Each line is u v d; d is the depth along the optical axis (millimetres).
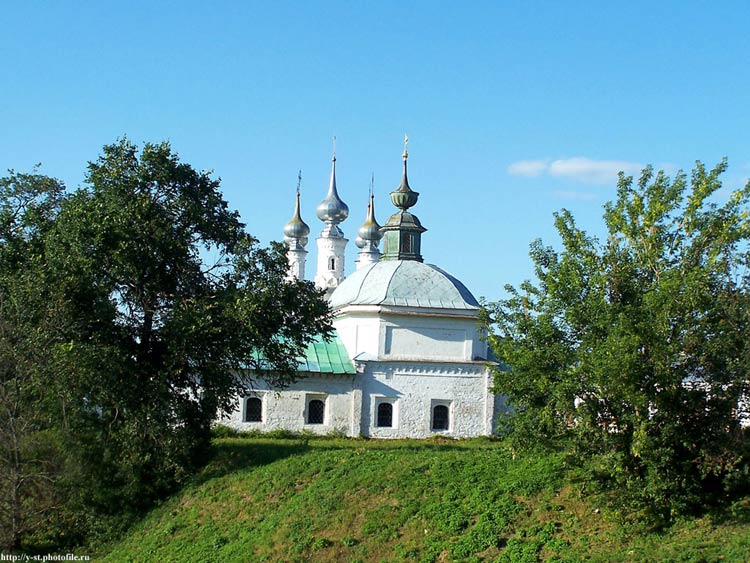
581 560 24016
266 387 54062
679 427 24953
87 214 36281
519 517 27156
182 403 37688
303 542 28859
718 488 25672
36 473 34469
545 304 27297
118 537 34812
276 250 38531
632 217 26672
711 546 23328
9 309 34719
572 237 27250
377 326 56250
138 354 37875
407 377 56031
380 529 28547
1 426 34094
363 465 33625
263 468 35938
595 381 24859
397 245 62188
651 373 24625
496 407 56656
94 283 36469
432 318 56844
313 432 54281
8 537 33625
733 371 24453
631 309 25328
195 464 38250
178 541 32312
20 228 41469
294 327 38750
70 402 35438
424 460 32938
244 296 36656
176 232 38031
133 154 38156
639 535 24828
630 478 25109
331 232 96062
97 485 35656
